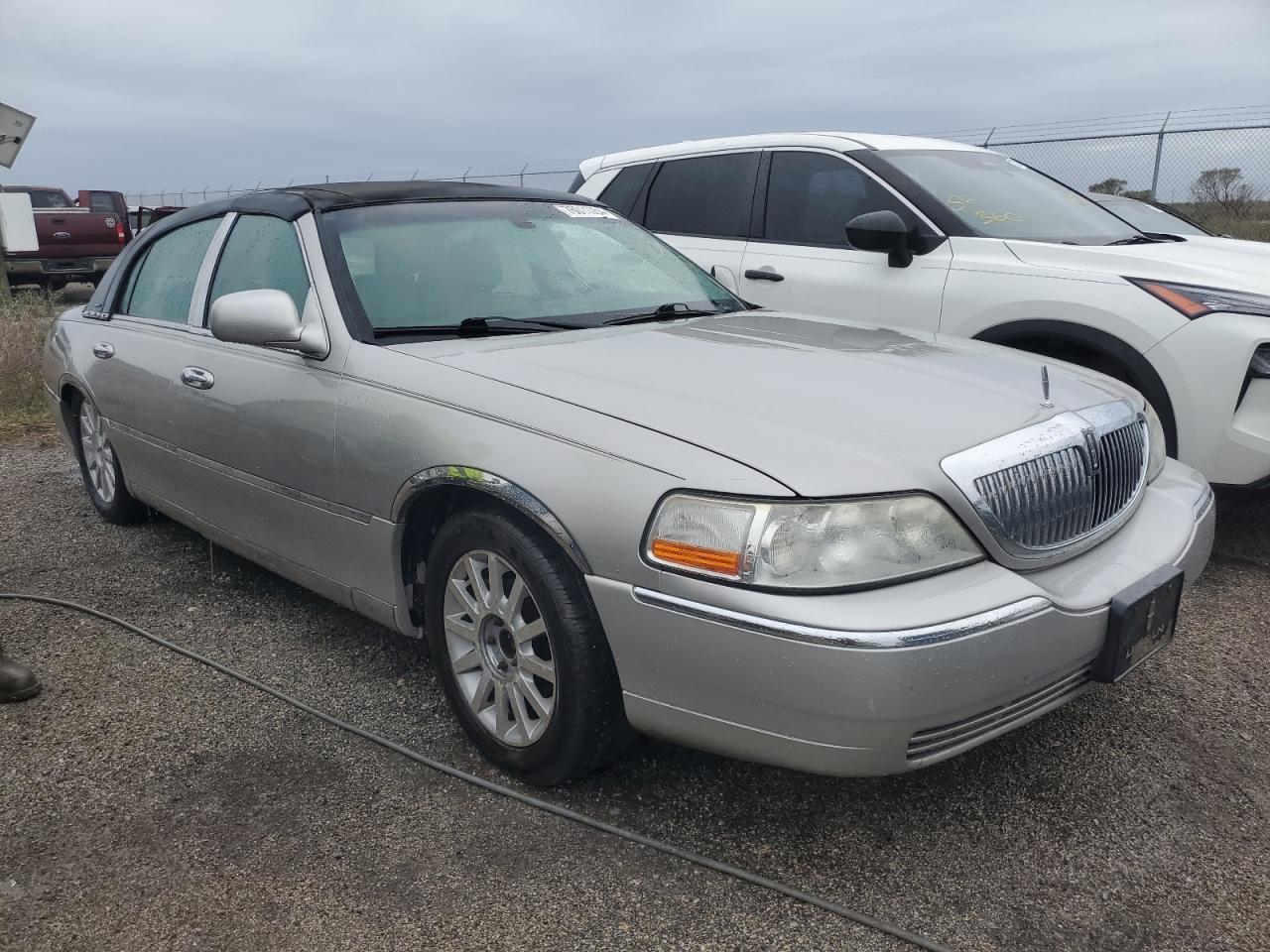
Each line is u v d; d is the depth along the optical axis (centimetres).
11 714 318
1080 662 241
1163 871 241
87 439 494
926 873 242
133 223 2670
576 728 255
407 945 219
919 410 254
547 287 352
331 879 240
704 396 258
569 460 248
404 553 305
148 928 224
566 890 236
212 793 275
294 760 291
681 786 277
